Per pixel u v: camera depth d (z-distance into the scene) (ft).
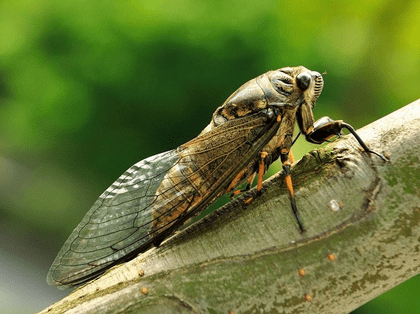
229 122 0.88
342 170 0.82
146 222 0.87
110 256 0.86
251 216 0.82
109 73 2.12
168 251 0.82
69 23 2.14
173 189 0.87
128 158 2.22
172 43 2.06
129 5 2.08
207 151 0.87
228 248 0.82
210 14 2.05
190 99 2.13
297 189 0.82
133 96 2.14
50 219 2.46
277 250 0.82
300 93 0.88
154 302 0.81
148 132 2.18
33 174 2.60
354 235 0.81
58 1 2.16
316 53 2.16
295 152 1.20
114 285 0.82
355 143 0.83
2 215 2.51
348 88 2.24
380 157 0.82
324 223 0.82
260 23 2.06
